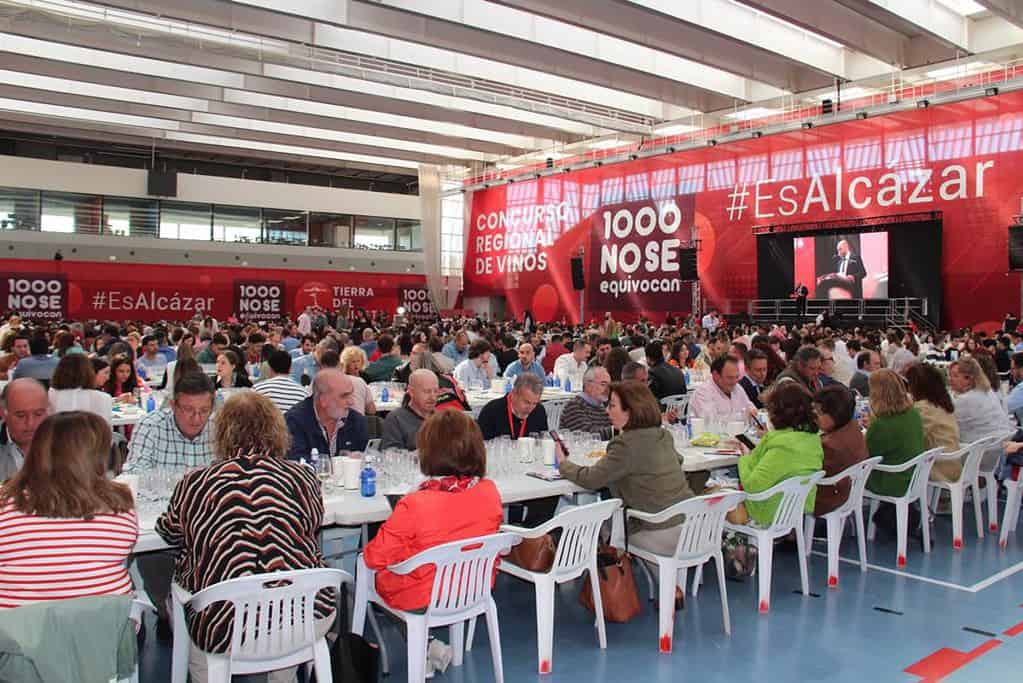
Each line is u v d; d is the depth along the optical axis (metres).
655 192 26.08
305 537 3.17
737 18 17.39
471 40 17.77
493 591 5.54
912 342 13.90
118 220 29.45
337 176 37.12
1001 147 19.03
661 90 22.08
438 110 23.92
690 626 4.84
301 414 5.16
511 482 4.75
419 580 3.54
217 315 30.72
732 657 4.38
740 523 5.18
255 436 3.26
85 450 2.82
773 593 5.42
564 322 28.94
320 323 25.56
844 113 20.97
